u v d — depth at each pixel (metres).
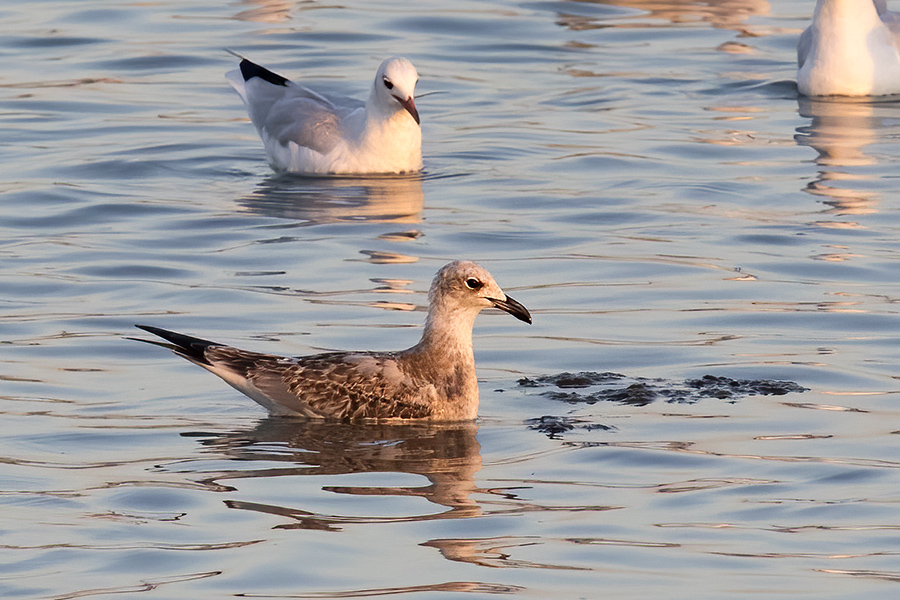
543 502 10.91
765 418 12.80
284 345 14.69
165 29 31.48
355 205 20.52
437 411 13.04
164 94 26.95
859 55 27.02
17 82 27.34
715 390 13.56
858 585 9.28
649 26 32.38
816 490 11.06
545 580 9.41
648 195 20.73
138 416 13.02
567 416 13.00
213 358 13.36
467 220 19.66
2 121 24.88
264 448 12.27
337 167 22.25
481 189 21.25
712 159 22.66
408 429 12.90
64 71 28.22
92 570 9.59
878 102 26.80
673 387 13.67
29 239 18.77
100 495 11.03
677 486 11.20
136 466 11.73
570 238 18.80
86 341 15.02
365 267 17.59
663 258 17.86
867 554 9.79
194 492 11.12
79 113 25.55
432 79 27.89
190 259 17.94
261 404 13.38
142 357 14.63
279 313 15.81
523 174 22.00
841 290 16.58
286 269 17.53
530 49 30.30
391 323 15.43
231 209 20.31
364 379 13.14
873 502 10.76
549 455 12.02
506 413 13.19
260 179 22.14
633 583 9.34
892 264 17.45
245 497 11.03
